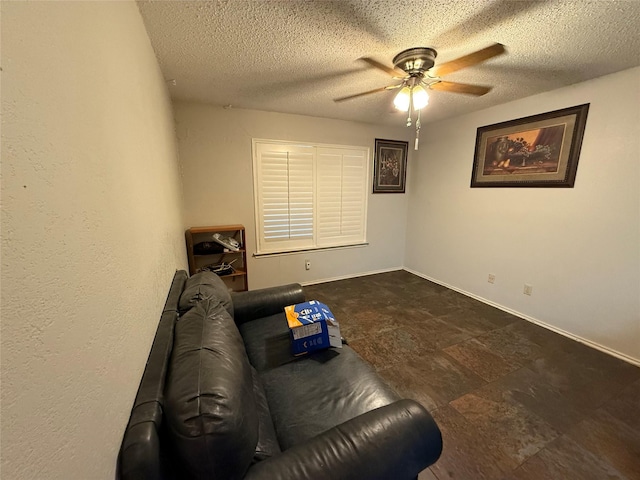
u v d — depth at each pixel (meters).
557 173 2.45
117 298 0.69
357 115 3.30
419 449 0.85
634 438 1.45
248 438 0.74
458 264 3.53
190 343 0.97
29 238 0.37
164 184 1.68
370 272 4.23
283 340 1.70
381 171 3.96
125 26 0.99
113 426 0.60
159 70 1.86
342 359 1.51
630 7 1.29
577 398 1.73
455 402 1.70
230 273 3.11
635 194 2.02
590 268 2.30
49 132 0.44
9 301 0.33
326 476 0.74
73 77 0.54
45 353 0.40
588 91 2.20
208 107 2.88
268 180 3.30
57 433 0.41
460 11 1.34
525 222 2.74
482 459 1.34
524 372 1.97
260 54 1.76
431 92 2.48
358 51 1.73
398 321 2.74
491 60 1.85
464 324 2.68
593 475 1.27
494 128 2.94
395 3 1.28
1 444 0.31
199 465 0.66
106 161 0.70
